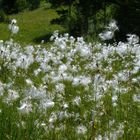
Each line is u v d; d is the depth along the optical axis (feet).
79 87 26.91
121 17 118.32
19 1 213.25
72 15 147.02
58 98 23.54
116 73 34.35
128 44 43.57
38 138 16.21
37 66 37.14
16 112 17.97
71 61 41.93
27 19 203.31
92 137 16.62
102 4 135.33
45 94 21.31
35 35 174.40
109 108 21.45
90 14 138.72
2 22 182.09
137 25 117.60
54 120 18.67
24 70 34.91
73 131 17.89
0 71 32.86
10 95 21.12
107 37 28.96
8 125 16.29
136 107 22.18
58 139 16.97
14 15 212.02
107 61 40.73
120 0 118.62
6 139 15.80
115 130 17.92
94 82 23.77
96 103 22.08
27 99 20.83
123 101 23.44
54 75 30.66
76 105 22.48
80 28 144.36
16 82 29.91
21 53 42.19
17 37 85.15
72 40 53.06
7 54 36.76
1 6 209.97
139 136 17.80
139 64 34.73
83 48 44.24
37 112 18.54
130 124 19.38
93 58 40.83
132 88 27.14
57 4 160.66
